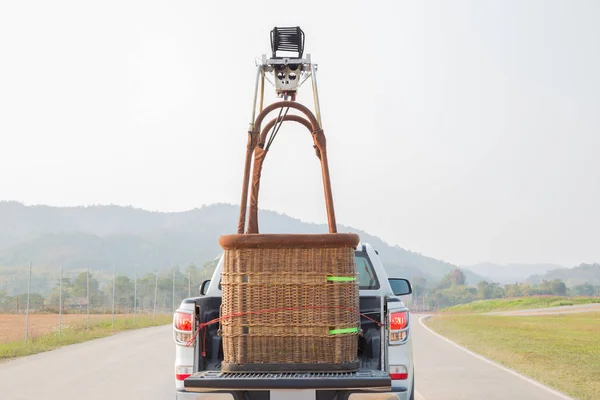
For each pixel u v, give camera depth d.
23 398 11.12
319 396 5.98
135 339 25.33
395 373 6.45
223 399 5.99
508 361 17.80
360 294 7.96
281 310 5.91
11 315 61.22
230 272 5.98
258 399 5.99
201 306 6.71
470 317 57.56
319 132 6.71
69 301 99.75
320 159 6.93
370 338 6.84
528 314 70.19
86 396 11.33
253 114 6.86
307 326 5.89
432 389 12.16
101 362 16.78
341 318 5.91
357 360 6.11
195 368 6.55
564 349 22.06
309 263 5.91
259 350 5.95
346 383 5.80
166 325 39.44
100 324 36.28
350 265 5.98
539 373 14.94
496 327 37.41
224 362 6.05
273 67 7.13
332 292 5.90
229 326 5.96
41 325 40.44
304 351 5.92
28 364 16.33
